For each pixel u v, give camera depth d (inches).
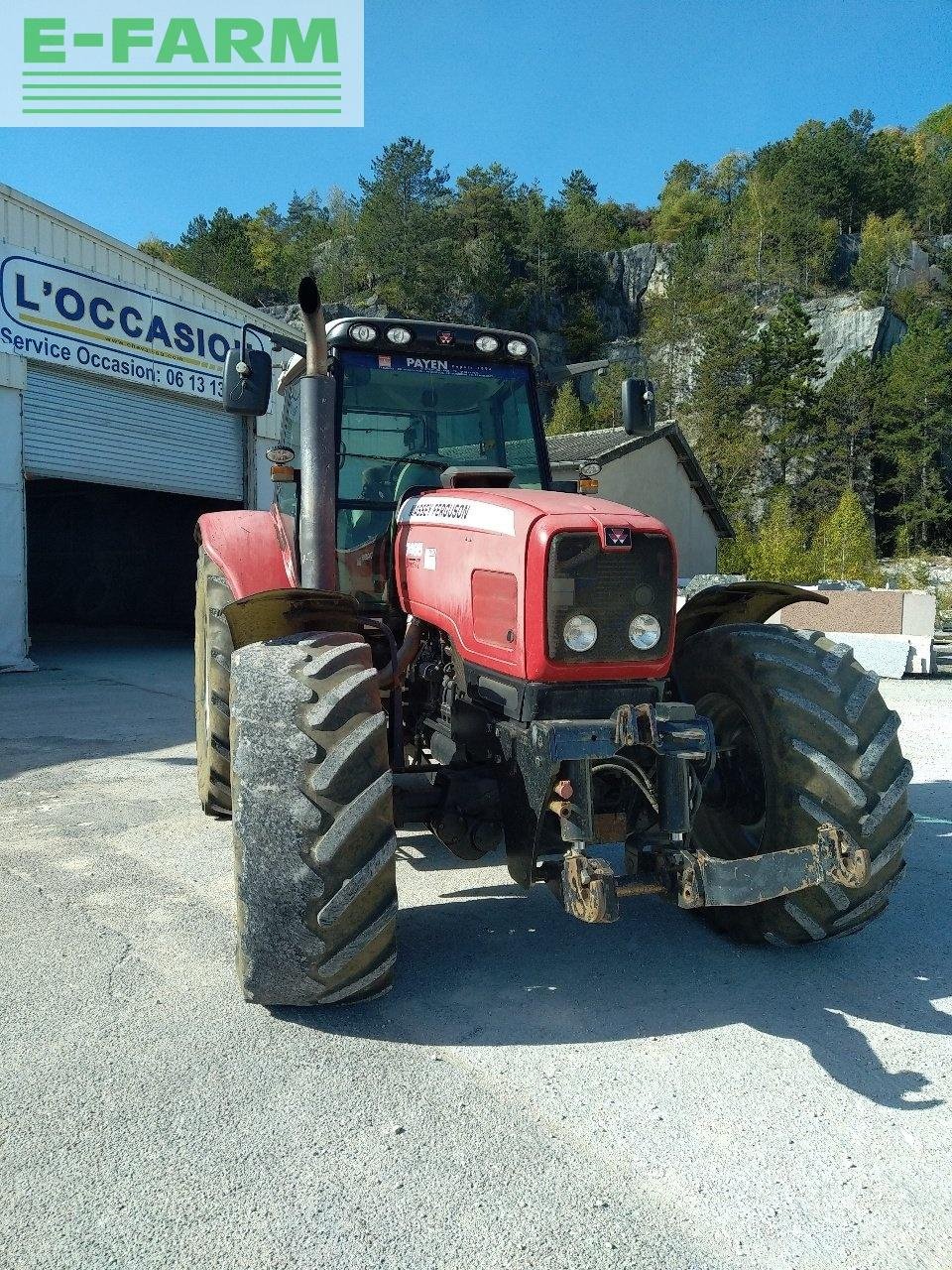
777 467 2620.6
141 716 345.1
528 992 120.8
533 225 4055.1
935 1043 109.0
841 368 2716.5
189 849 180.4
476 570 124.4
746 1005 117.9
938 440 2659.9
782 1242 76.2
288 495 191.5
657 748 110.4
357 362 163.0
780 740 123.7
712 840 147.3
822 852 103.8
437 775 133.6
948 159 4687.5
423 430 166.1
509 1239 76.0
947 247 3764.8
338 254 3887.8
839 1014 116.0
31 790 228.1
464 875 165.5
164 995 119.0
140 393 570.9
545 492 135.4
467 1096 96.7
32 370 499.5
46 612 966.4
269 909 104.5
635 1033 110.7
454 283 3666.3
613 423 2977.4
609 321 4229.8
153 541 865.5
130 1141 88.4
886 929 143.9
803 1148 88.8
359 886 103.7
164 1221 77.6
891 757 123.8
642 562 113.6
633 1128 91.6
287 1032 109.9
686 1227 77.8
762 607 153.7
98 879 163.0
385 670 141.5
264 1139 89.0
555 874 115.0
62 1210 78.8
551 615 110.7
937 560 2474.2
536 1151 87.7
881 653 453.1
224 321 620.7
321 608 129.3
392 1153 87.0
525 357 171.6
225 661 177.2
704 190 5182.1
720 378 2706.7
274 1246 75.0
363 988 108.7
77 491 891.4
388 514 162.6
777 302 3585.1
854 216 4384.8
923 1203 81.2
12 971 125.8
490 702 123.0
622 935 140.1
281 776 105.9
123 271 541.0
